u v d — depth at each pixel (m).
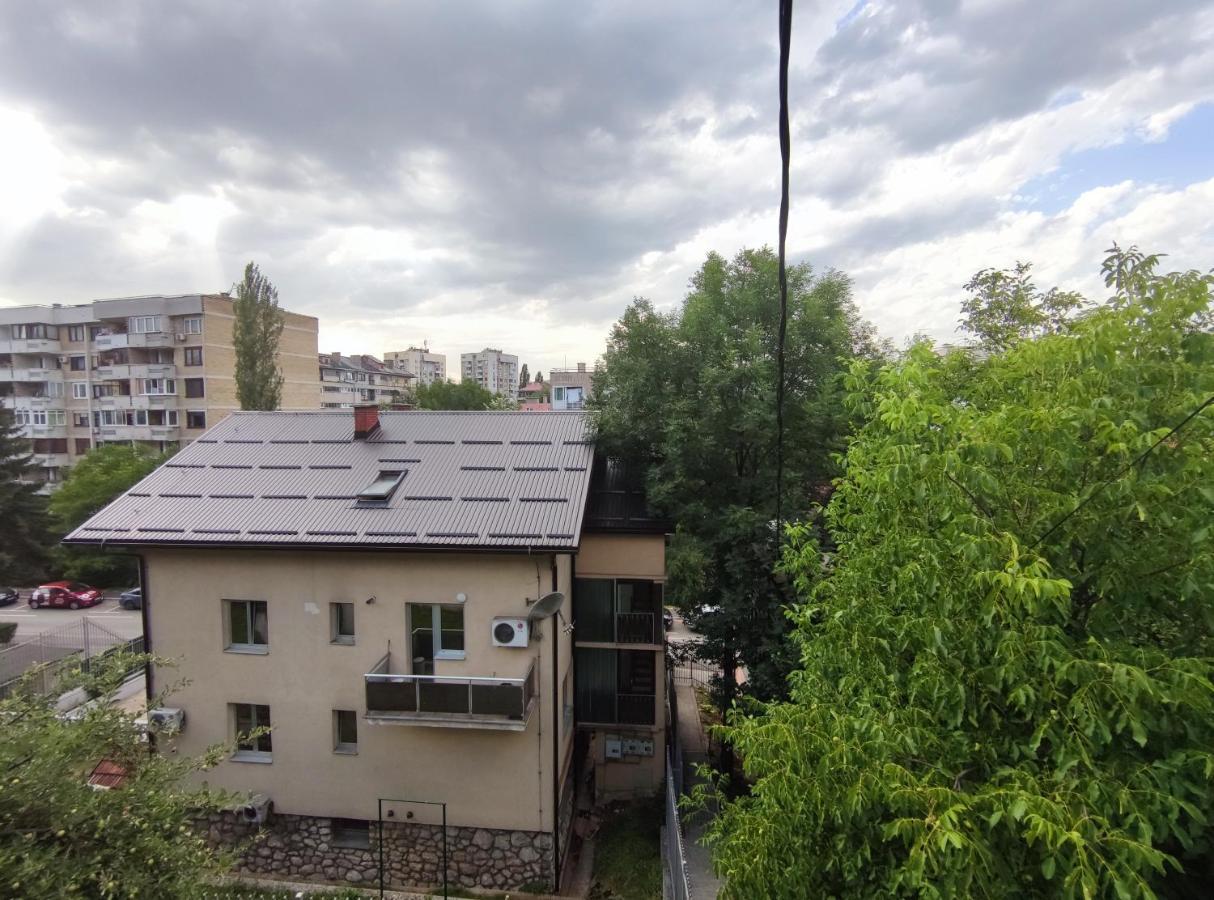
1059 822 2.95
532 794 10.11
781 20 3.58
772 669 11.34
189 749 10.70
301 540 10.07
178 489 11.56
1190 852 3.41
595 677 12.39
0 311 44.88
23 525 30.30
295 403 49.22
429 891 10.17
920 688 4.15
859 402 5.79
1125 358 4.00
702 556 11.15
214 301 42.03
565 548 9.59
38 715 4.78
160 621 10.75
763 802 4.72
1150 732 3.48
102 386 44.66
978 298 10.46
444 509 10.61
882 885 3.95
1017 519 4.30
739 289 12.84
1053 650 3.52
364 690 10.30
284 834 10.50
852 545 5.84
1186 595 3.45
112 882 4.20
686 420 11.51
